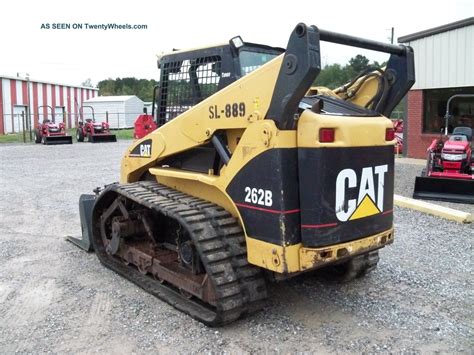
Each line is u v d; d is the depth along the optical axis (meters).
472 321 4.11
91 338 3.85
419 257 5.77
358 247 3.82
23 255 6.01
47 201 9.45
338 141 3.60
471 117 15.15
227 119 3.97
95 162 16.27
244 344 3.72
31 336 3.90
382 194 4.00
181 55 4.80
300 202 3.63
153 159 4.94
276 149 3.55
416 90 16.27
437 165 10.41
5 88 34.03
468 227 7.23
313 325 4.03
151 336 3.87
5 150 21.41
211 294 4.01
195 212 4.15
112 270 5.42
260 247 3.77
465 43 14.61
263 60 4.52
